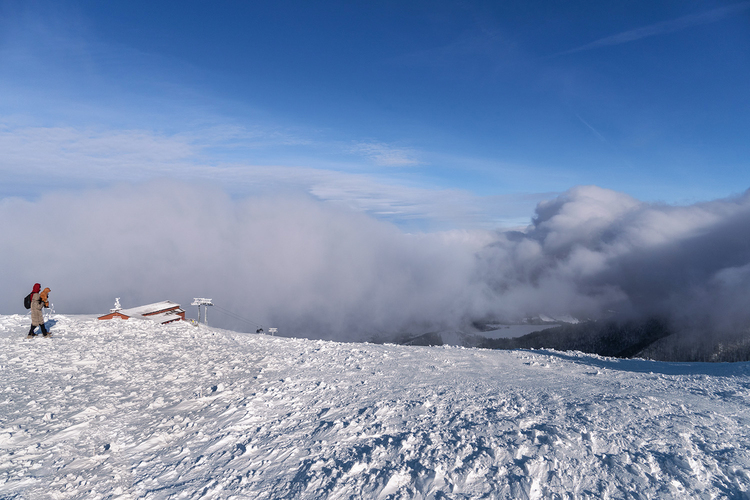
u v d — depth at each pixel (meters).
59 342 15.02
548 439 6.60
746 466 5.68
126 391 10.05
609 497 5.08
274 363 13.93
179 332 19.70
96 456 6.57
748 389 10.88
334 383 11.12
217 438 7.30
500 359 17.75
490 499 5.07
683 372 16.98
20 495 5.32
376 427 7.60
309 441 7.08
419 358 16.11
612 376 14.29
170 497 5.39
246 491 5.49
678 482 5.31
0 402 8.70
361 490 5.39
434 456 6.18
